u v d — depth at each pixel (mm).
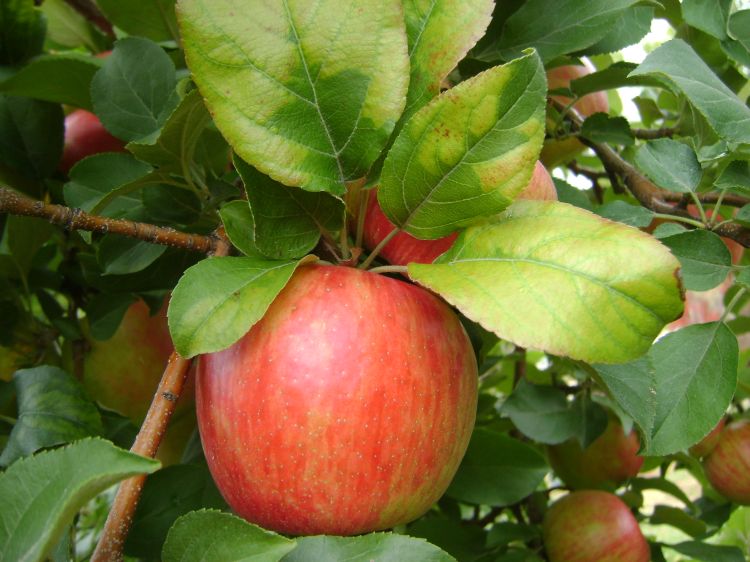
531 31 276
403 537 168
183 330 162
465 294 159
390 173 178
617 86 330
